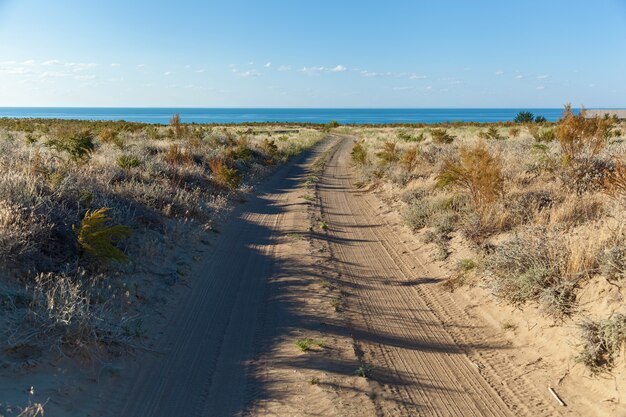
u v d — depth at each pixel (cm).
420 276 969
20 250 647
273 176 2661
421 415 496
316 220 1473
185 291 804
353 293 859
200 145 2838
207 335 654
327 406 485
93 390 482
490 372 599
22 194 795
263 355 600
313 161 3688
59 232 761
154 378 533
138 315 669
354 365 582
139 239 934
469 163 1180
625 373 516
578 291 664
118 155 1666
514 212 1037
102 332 562
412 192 1628
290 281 887
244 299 794
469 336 702
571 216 926
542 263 737
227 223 1352
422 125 9700
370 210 1702
